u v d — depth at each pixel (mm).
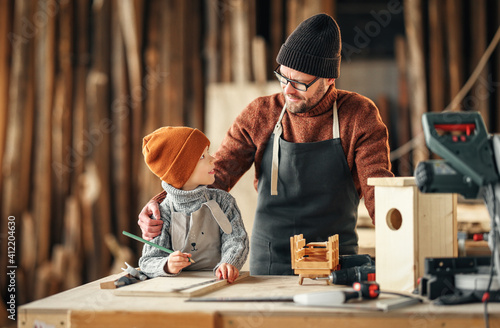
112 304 1233
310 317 1157
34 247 4633
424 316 1136
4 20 4719
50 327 1218
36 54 4789
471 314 1127
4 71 4723
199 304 1225
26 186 4727
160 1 4809
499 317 1117
